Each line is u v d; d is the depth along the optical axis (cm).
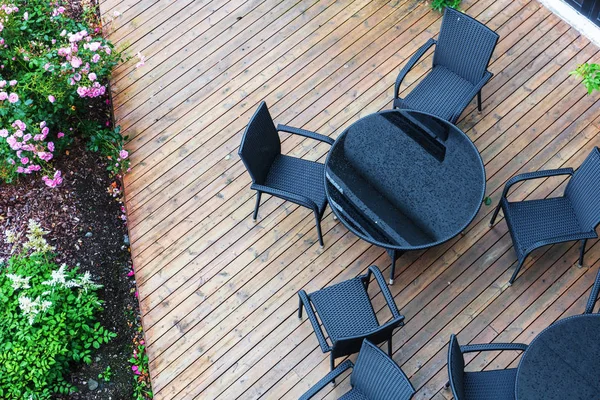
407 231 499
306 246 554
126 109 622
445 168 521
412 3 655
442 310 522
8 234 534
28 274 545
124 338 547
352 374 450
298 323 526
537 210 517
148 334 529
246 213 570
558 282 527
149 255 559
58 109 600
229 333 526
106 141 603
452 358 421
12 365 505
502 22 638
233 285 543
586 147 578
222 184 584
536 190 563
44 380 509
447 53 567
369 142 534
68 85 579
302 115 608
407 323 519
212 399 504
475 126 592
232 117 612
